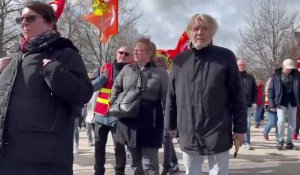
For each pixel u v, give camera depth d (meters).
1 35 26.66
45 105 3.08
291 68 9.76
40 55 3.16
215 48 4.23
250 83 9.86
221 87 4.14
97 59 32.38
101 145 6.45
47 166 3.06
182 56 4.34
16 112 3.06
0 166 3.04
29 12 3.20
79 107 3.27
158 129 5.32
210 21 4.18
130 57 6.55
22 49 3.22
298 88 9.80
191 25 4.23
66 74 3.04
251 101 9.91
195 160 4.28
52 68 3.01
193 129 4.16
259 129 15.64
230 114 4.26
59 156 3.09
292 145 10.05
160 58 7.34
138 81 5.36
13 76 3.13
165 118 4.59
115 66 6.48
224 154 4.18
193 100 4.16
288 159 8.67
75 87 3.07
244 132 4.22
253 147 10.23
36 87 3.08
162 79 5.38
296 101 9.84
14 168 3.02
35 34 3.23
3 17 26.62
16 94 3.09
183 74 4.26
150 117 5.30
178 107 4.30
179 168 7.68
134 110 5.21
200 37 4.16
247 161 8.42
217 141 4.10
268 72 36.94
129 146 5.35
